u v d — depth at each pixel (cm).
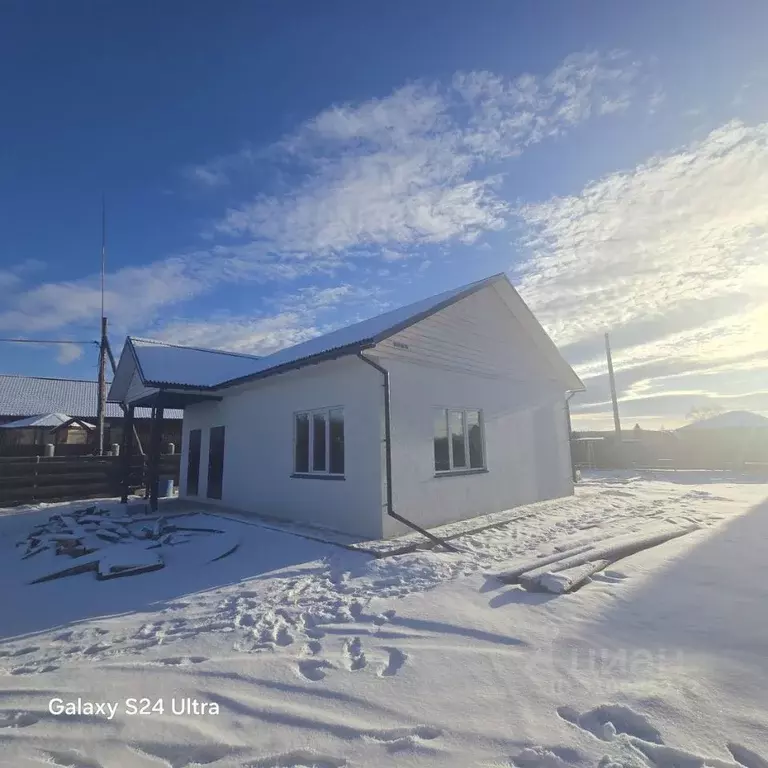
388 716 307
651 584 532
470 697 324
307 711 316
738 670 335
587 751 262
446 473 968
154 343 1415
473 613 475
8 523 1139
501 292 1156
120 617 527
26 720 320
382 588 573
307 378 1011
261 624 473
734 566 582
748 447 2447
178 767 268
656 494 1398
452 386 1023
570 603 487
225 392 1246
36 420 2159
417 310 1050
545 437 1306
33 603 588
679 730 274
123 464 1402
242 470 1185
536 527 912
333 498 916
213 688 352
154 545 832
